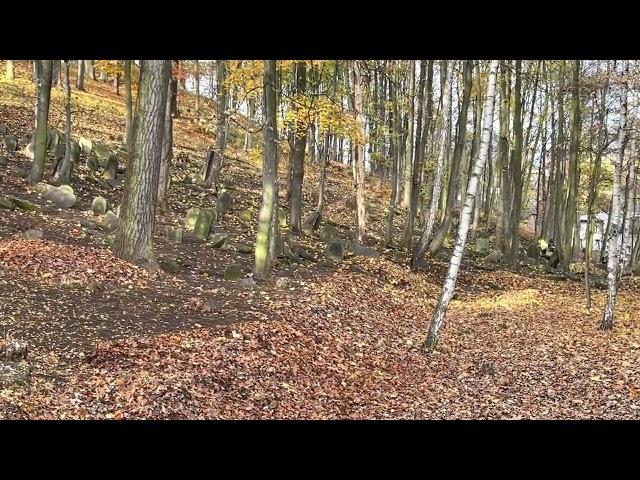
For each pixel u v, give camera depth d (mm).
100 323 9320
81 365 7777
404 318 13977
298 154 19391
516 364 11117
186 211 19547
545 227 32719
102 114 30609
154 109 12227
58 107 28594
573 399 9070
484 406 8906
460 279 20062
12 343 7742
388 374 10180
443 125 20047
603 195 33531
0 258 11016
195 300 11023
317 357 9883
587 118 27250
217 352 8758
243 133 37031
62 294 10234
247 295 12055
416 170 22672
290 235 18641
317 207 26406
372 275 16984
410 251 22156
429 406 8891
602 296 18375
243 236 18062
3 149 19391
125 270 11859
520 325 14203
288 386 8602
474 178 11242
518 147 23562
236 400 7801
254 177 28875
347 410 8430
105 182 19312
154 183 12586
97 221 15180
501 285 20188
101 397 7074
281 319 10828
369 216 28047
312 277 14859
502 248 26219
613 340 12375
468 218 11367
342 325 11883
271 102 13109
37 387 6980
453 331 13641
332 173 36844
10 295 9703
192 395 7496
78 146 20625
